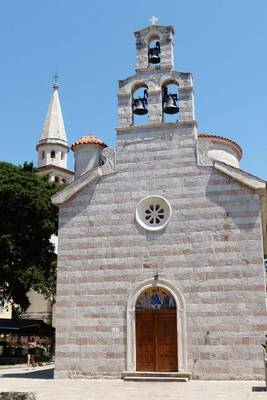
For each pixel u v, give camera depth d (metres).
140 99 27.08
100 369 23.23
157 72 26.66
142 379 22.17
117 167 25.70
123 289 23.95
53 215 39.75
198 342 22.31
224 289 22.58
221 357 21.88
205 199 23.94
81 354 23.64
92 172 25.83
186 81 26.03
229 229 23.23
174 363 22.73
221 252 23.06
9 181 39.22
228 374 21.62
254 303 22.05
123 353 23.17
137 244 24.31
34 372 29.38
